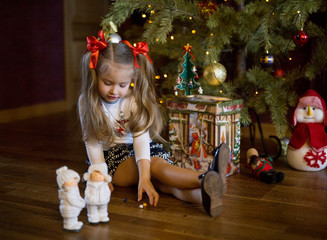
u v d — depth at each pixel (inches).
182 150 69.1
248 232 47.5
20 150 90.0
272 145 92.4
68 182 47.3
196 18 75.6
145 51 59.2
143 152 60.2
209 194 50.1
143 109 62.2
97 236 46.8
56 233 47.7
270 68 84.4
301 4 64.3
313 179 68.3
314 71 80.4
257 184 65.8
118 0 70.3
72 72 153.4
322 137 71.3
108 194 49.6
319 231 47.8
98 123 59.8
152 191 56.6
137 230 48.3
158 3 71.7
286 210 54.4
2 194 61.3
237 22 73.6
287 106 80.4
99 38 58.4
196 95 72.6
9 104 129.0
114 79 55.4
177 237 46.3
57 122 125.7
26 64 134.1
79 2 151.9
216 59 74.6
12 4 127.3
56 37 145.5
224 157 53.2
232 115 68.6
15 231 48.3
